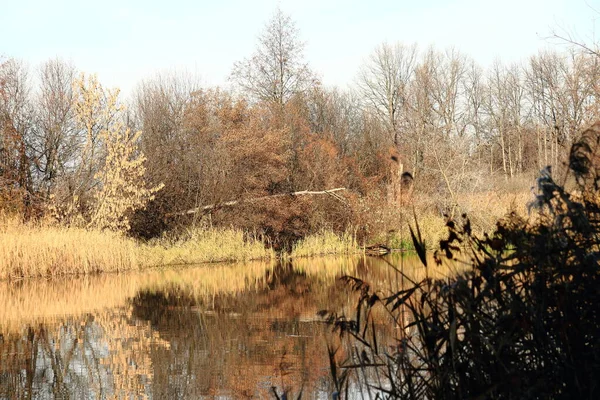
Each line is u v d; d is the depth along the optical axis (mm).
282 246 29750
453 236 4305
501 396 3836
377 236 29516
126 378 8234
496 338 3873
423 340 4398
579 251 3701
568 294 3703
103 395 7488
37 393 7602
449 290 4055
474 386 3936
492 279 3965
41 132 31047
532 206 3816
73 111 29688
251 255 27344
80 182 27406
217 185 27750
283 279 19656
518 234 3977
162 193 27453
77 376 8383
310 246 28906
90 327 11984
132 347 10102
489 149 57906
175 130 32719
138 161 24875
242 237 27578
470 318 3980
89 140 26703
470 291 4094
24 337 11086
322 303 14102
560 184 3957
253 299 15281
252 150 28000
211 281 19500
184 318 12773
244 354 9250
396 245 28500
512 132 56469
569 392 3670
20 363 9156
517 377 3641
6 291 17547
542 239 3812
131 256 23422
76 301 15602
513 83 58375
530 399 3691
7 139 27781
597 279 3701
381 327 9359
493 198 25312
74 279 20562
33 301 15633
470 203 25375
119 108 26203
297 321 11898
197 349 9773
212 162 28219
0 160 27844
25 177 27812
